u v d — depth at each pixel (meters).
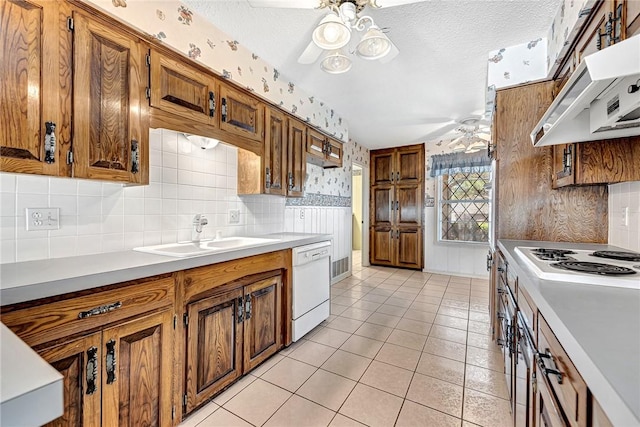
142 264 1.21
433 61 2.14
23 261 1.25
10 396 0.36
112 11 1.27
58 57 1.14
